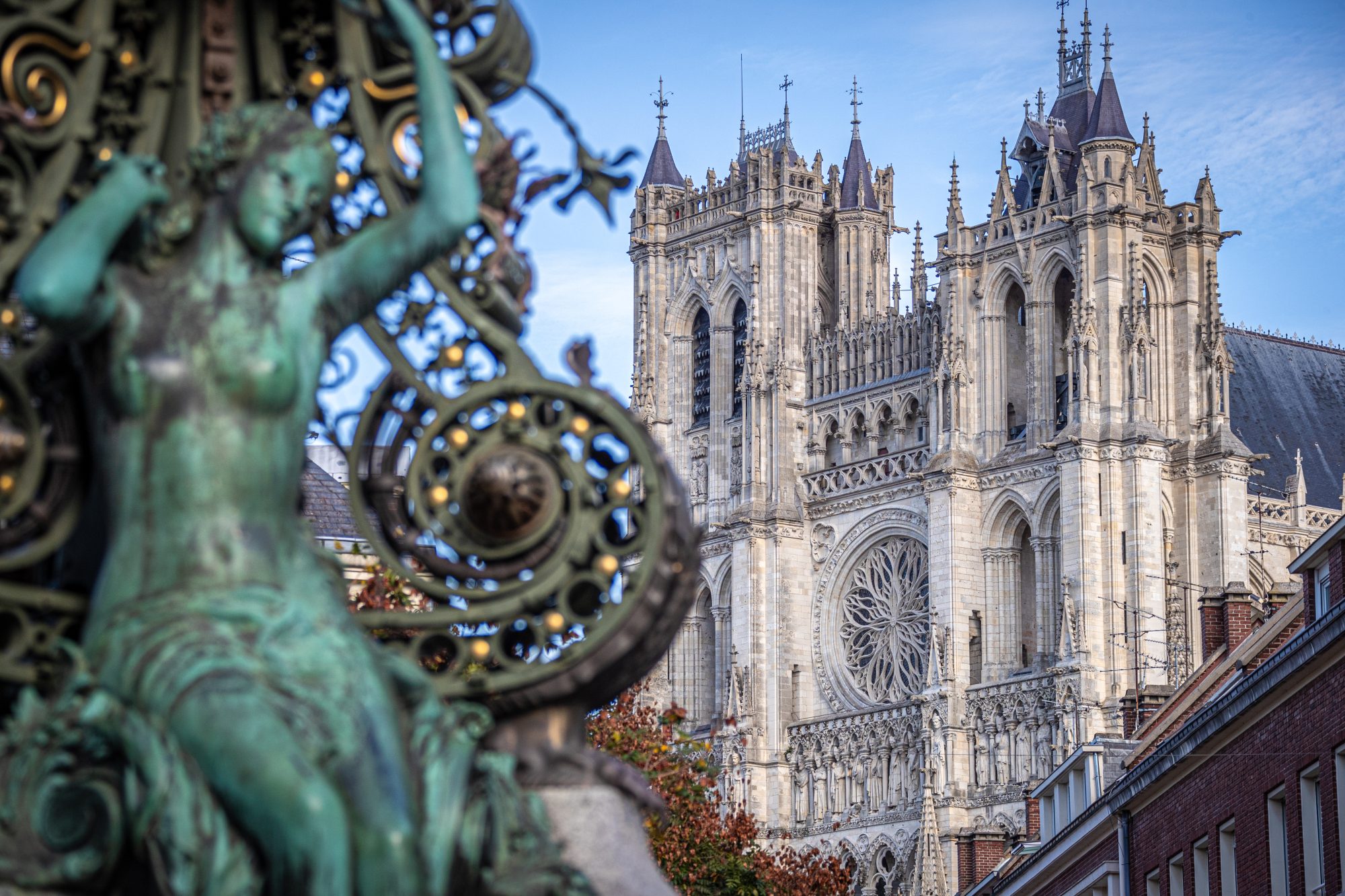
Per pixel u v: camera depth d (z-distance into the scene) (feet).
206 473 26.17
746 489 571.69
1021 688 495.41
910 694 534.37
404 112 30.27
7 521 28.84
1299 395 596.70
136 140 29.86
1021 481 515.09
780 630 558.97
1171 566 492.54
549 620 29.32
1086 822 269.03
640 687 232.32
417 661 29.37
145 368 26.27
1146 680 483.51
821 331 588.50
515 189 30.86
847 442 567.18
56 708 26.21
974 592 519.19
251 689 25.09
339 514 120.06
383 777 24.98
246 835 24.73
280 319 26.73
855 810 530.68
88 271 26.18
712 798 256.73
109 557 26.55
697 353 617.62
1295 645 184.55
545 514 29.30
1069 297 528.22
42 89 29.14
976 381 530.27
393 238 27.48
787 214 589.73
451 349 29.86
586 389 29.45
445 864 25.46
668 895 29.43
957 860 493.77
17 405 28.50
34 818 26.07
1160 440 495.82
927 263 540.11
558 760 29.55
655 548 29.12
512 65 31.58
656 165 649.20
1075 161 550.77
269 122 27.50
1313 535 548.72
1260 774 200.34
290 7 30.45
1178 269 513.45
